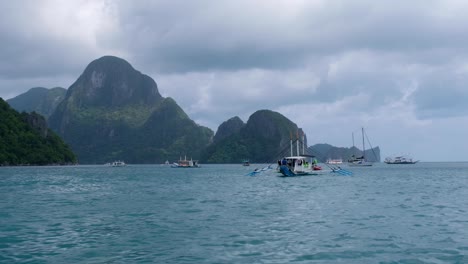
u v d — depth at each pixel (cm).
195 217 2453
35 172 12338
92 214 2620
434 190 4556
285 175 7631
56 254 1523
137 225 2161
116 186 5659
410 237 1791
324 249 1573
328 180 6700
